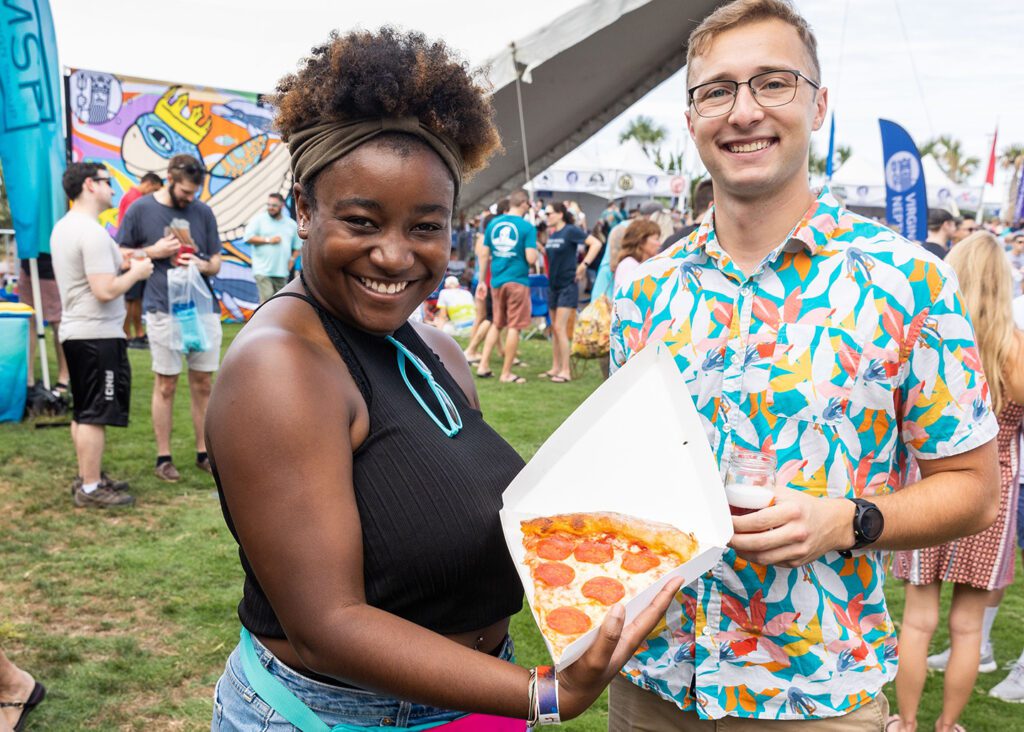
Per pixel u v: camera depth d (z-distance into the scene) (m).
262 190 11.44
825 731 1.55
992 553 2.76
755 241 1.58
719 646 1.58
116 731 2.68
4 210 9.77
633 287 1.74
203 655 3.15
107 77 10.41
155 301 4.93
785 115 1.49
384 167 1.17
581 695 1.12
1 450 5.49
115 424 4.58
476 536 1.26
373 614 1.10
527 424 6.57
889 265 1.49
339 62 1.17
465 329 10.97
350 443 1.19
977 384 1.49
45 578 3.70
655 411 1.42
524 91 8.52
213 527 4.39
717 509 1.31
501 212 12.16
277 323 1.20
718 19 1.54
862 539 1.41
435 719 1.27
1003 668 3.54
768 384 1.54
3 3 5.32
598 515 1.31
